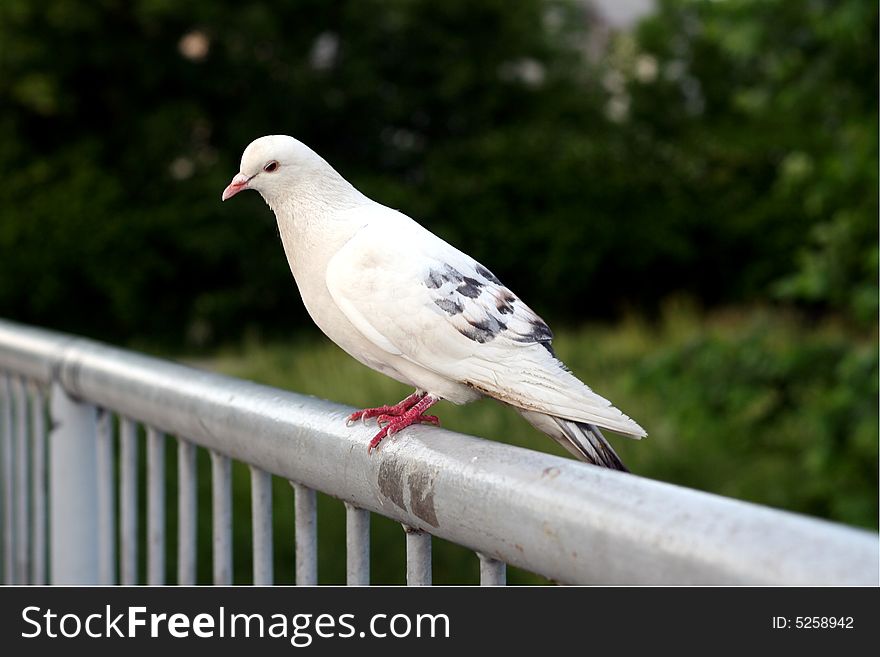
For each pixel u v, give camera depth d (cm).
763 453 617
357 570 142
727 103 1501
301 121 1373
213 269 1299
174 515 506
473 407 686
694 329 1006
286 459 145
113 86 1286
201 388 161
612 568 95
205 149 1342
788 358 503
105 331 1314
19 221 1209
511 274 1349
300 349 1015
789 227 1324
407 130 1425
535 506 104
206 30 1272
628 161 1344
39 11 1198
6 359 231
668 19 1522
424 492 120
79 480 211
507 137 1333
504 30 1395
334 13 1346
